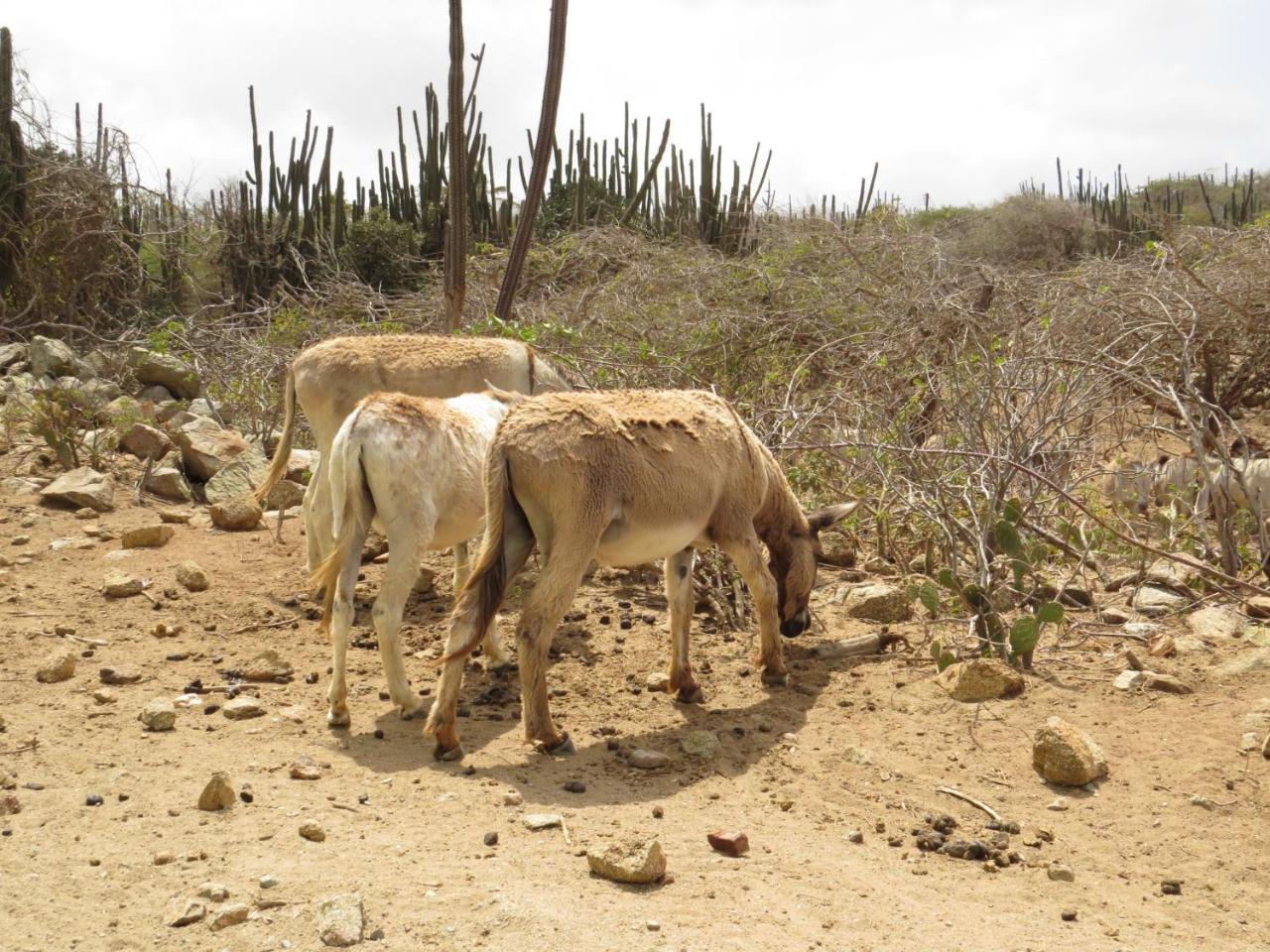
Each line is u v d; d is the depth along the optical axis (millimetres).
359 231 16953
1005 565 7047
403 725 5398
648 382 9570
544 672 5082
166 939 3451
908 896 3900
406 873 3844
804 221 14047
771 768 5000
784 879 3949
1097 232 24109
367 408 5410
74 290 14133
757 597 5891
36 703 5430
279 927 3506
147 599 6898
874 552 8266
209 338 12375
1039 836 4441
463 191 10523
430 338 7395
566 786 4699
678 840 4223
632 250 14008
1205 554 7734
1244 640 6211
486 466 5027
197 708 5449
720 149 19906
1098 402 8453
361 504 5395
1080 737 4930
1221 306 10328
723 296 11648
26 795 4441
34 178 13836
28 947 3393
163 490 8984
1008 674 5637
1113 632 6441
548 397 5262
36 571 7258
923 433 9281
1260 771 4852
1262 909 3979
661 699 5793
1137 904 3980
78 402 10078
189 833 4141
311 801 4449
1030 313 10578
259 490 7426
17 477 9008
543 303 12180
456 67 10289
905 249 12219
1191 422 7484
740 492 5789
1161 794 4727
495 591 4957
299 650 6336
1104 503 9406
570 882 3832
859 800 4719
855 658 6312
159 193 15023
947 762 5055
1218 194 37750
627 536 5238
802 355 10602
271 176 18422
